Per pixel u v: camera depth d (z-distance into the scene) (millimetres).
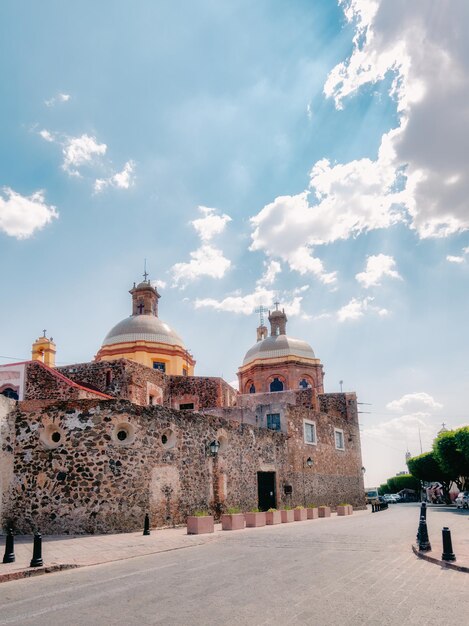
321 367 50719
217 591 8094
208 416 23766
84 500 18297
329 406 41781
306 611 6855
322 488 34531
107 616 6844
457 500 40188
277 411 32438
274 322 54281
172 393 35812
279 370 49562
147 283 48062
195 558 11875
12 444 19250
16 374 26906
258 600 7473
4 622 6762
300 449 32781
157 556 12680
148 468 19688
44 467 18844
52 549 13859
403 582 8703
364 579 8945
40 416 19391
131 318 44719
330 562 10812
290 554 12094
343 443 38844
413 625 6219
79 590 8641
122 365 30125
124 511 18484
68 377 30594
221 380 36000
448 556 10500
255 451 27516
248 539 15609
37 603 7812
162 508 19906
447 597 7641
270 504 28594
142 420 19906
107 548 13953
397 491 90938
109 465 18594
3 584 9664
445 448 42719
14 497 18781
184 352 43000
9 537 11672
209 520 17891
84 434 18922
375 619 6480
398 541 14438
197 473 22250
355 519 25125
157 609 7109
